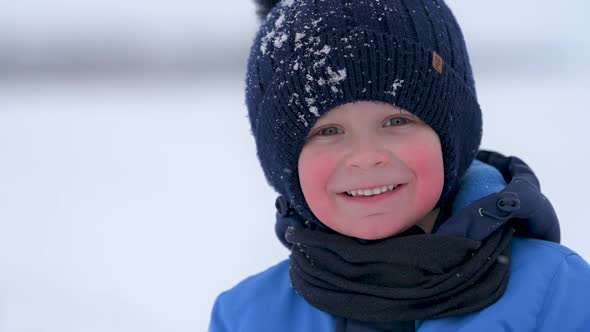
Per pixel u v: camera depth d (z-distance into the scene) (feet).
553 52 93.20
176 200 16.49
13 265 12.59
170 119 32.40
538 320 4.19
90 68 96.48
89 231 14.62
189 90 51.11
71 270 12.07
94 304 10.37
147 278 11.24
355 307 4.43
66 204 17.48
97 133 29.09
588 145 17.66
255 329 5.00
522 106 27.32
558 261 4.44
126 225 14.74
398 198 4.49
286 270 5.39
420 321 4.43
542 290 4.28
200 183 18.24
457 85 4.80
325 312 4.65
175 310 9.91
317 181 4.58
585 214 10.78
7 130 30.73
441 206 4.91
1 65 97.71
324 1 4.71
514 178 4.81
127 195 17.80
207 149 23.70
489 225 4.35
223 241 12.59
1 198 18.71
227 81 63.36
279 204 5.56
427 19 4.76
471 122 5.03
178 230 13.76
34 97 45.88
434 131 4.62
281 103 4.66
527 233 4.81
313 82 4.50
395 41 4.53
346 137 4.52
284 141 4.72
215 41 177.99
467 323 4.22
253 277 5.54
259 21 5.82
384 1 4.66
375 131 4.48
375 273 4.43
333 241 4.63
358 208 4.51
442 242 4.27
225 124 29.78
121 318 9.85
